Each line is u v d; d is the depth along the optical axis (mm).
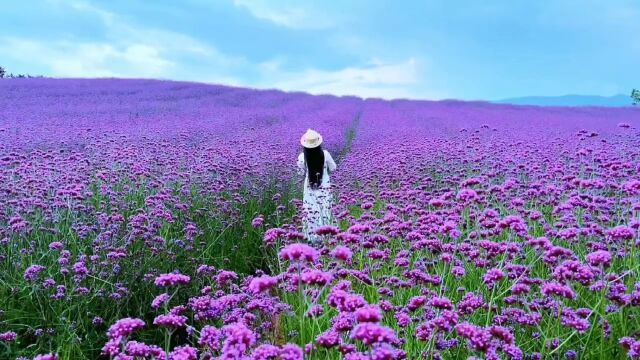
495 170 9781
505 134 19469
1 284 4902
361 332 2381
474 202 6312
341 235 4949
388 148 16438
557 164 9562
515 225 4617
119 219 6500
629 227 4438
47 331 4289
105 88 37562
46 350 4195
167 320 3021
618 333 3529
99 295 4867
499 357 2975
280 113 29688
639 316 3656
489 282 4230
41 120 20406
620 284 3770
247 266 7109
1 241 5574
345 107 37688
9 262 5363
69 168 9477
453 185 9562
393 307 3900
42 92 33031
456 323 3156
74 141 14852
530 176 9344
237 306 4141
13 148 12375
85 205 7340
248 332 2568
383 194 8797
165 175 9969
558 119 30875
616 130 21125
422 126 25609
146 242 6004
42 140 14422
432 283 4434
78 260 5547
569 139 16516
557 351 3367
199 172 10305
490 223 4828
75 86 38125
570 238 4914
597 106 48594
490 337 2957
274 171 12297
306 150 8727
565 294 3352
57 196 7242
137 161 10633
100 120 21578
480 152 12688
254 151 14047
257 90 46625
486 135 19266
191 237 6574
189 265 6027
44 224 6691
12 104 26688
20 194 7484
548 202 6781
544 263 4738
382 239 4949
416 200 7938
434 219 5633
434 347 3330
